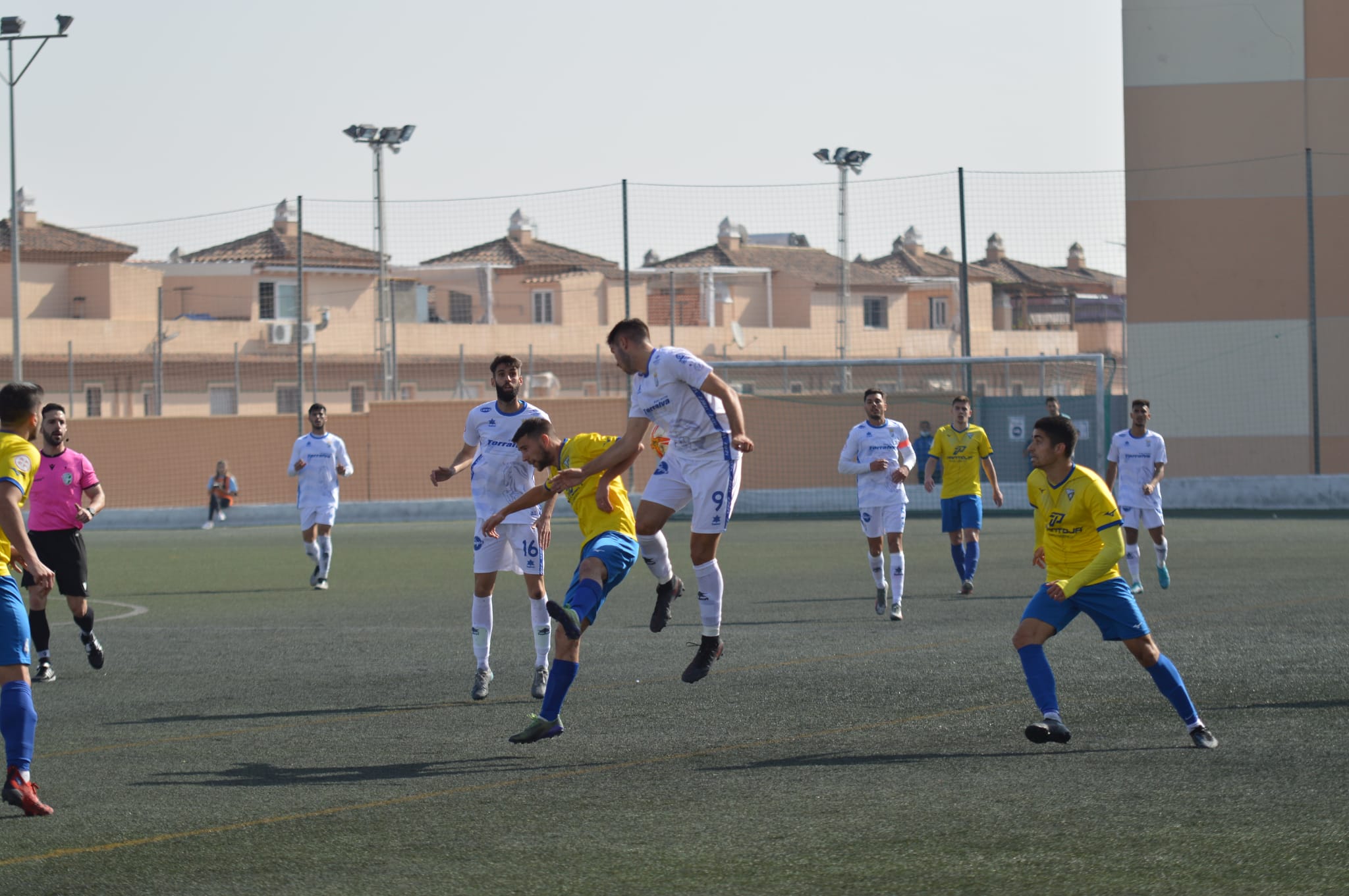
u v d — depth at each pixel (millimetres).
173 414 101438
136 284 112562
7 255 109312
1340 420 61344
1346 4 61156
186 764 15031
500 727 16891
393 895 10336
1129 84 62625
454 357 110562
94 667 22297
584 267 130500
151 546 54406
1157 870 10508
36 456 13680
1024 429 63000
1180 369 62625
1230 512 56875
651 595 31984
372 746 15852
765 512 65438
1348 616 25172
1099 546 14820
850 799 12828
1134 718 16297
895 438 27078
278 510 66438
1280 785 12945
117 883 10750
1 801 13469
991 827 11750
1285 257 61625
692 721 16859
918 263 140500
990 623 25750
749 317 129500
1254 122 61812
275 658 23375
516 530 19250
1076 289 139500
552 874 10758
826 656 21938
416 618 29047
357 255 124312
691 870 10758
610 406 75812
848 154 87062
